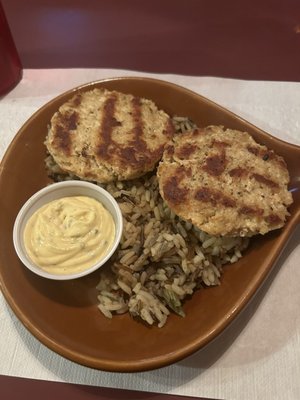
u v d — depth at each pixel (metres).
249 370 0.18
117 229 0.20
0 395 0.18
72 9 0.33
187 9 0.33
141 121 0.23
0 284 0.18
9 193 0.21
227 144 0.21
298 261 0.21
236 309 0.17
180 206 0.19
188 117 0.24
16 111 0.26
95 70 0.29
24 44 0.30
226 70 0.29
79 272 0.19
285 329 0.19
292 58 0.30
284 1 0.33
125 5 0.33
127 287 0.19
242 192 0.20
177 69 0.29
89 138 0.22
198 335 0.17
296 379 0.18
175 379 0.18
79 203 0.20
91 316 0.19
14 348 0.19
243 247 0.20
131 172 0.21
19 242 0.19
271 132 0.25
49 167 0.22
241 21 0.32
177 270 0.20
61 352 0.16
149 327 0.19
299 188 0.21
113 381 0.18
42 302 0.18
